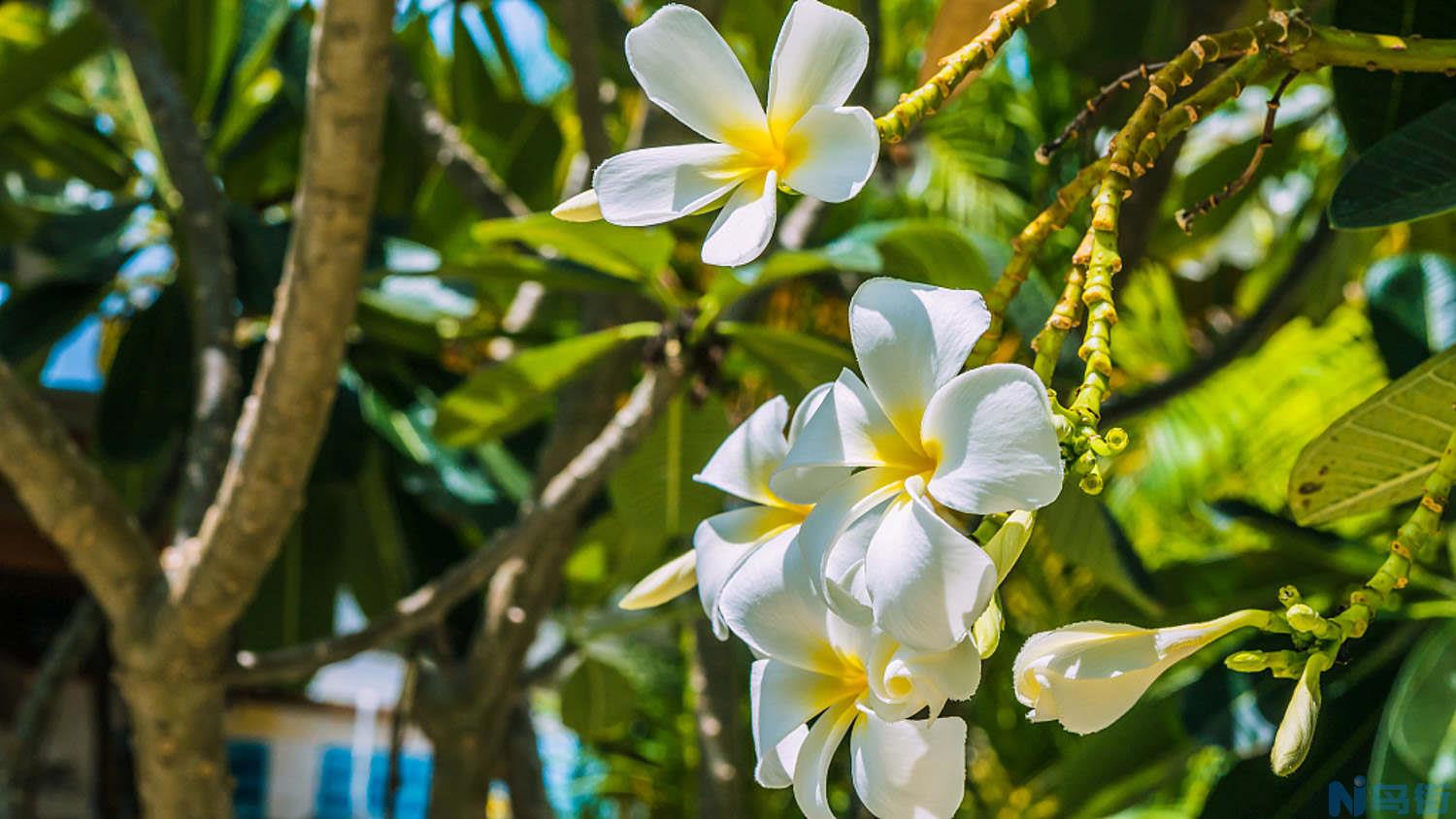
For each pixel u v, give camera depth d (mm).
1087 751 1588
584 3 1525
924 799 500
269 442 1157
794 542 520
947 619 470
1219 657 1517
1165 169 1195
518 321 1965
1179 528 2471
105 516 1267
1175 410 2436
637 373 2076
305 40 1983
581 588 1889
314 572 1852
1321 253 1554
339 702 3486
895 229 1162
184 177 1554
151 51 1602
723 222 519
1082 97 1836
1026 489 474
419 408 1902
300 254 1076
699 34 531
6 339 1643
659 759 3604
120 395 1681
